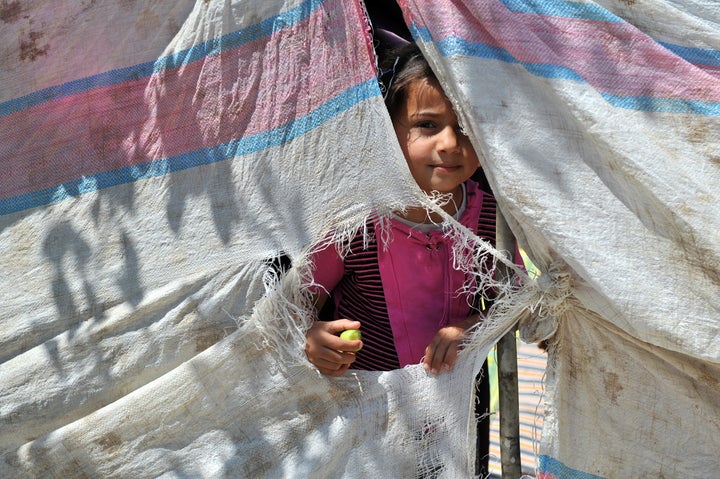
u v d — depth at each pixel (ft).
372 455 7.89
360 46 7.52
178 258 8.03
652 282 7.14
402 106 8.13
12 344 8.29
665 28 8.13
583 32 7.68
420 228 8.43
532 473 11.59
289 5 7.81
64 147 8.46
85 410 8.16
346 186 7.58
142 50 8.32
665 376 7.64
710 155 7.48
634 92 7.60
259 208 7.84
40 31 8.55
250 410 7.94
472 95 7.29
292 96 7.79
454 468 7.86
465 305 8.74
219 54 8.02
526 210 7.22
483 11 7.36
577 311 7.64
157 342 8.00
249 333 7.79
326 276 8.55
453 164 8.07
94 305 8.18
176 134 8.15
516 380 8.21
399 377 7.94
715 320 7.09
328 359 7.79
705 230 7.03
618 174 7.25
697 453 7.83
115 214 8.26
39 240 8.41
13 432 8.20
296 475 7.77
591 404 7.95
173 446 8.01
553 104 7.39
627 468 8.02
